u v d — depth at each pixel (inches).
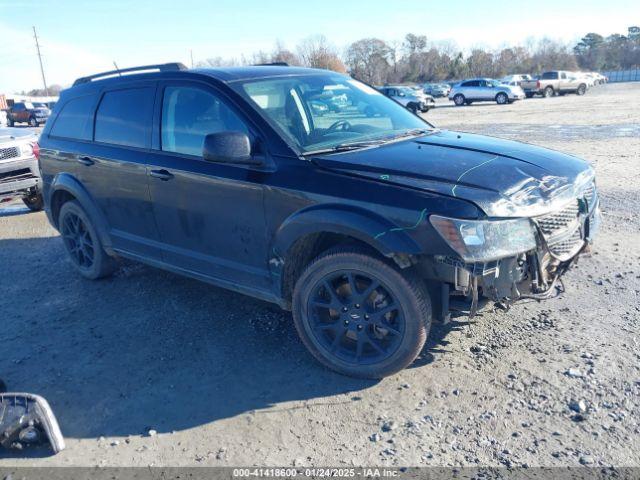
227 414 130.5
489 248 120.3
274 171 143.3
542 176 135.9
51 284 222.4
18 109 1593.3
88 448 122.4
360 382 139.3
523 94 1391.5
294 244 140.9
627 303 170.4
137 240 190.2
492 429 118.4
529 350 146.7
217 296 196.4
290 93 165.8
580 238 144.9
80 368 155.2
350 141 155.9
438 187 124.8
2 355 165.9
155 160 172.9
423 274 128.6
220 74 166.6
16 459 120.9
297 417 127.6
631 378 132.0
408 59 3472.0
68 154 208.4
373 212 126.8
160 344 165.0
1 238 300.8
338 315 141.9
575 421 119.0
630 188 318.0
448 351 148.6
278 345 159.9
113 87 195.0
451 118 952.9
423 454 112.9
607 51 3767.2
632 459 107.7
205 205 160.2
